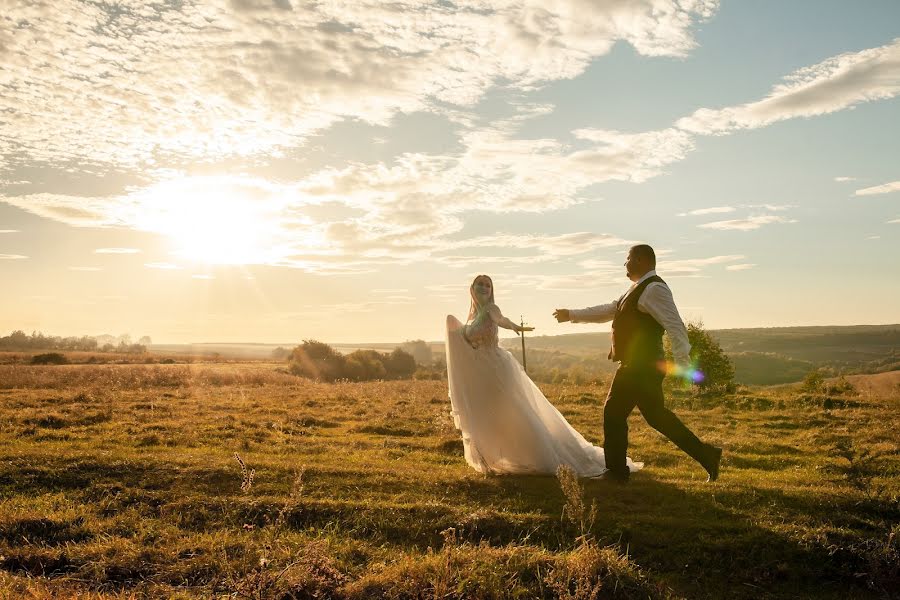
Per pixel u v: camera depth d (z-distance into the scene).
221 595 5.55
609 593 5.66
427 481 8.45
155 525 6.95
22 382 24.22
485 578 5.66
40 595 5.34
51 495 7.71
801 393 20.31
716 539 6.68
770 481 9.16
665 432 8.53
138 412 15.34
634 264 8.58
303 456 10.48
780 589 6.00
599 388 22.47
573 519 6.66
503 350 9.31
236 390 23.34
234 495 7.80
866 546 6.38
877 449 11.33
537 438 8.94
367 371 68.56
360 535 6.89
